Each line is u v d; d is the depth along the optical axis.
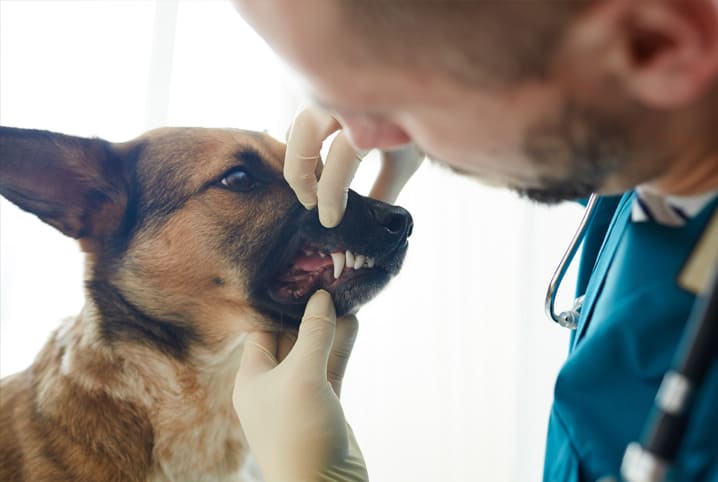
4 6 1.64
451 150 0.47
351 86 0.44
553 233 1.77
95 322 1.16
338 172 0.92
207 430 1.18
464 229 1.76
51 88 1.65
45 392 1.16
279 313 1.10
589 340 0.59
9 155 1.15
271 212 1.12
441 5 0.38
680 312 0.55
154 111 1.63
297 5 0.42
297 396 0.84
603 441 0.57
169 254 1.15
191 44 1.68
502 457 1.75
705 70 0.41
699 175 0.52
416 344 1.75
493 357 1.76
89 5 1.66
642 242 0.59
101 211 1.19
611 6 0.39
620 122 0.44
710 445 0.49
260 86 1.68
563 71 0.41
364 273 1.06
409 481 1.73
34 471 1.10
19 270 1.66
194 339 1.16
